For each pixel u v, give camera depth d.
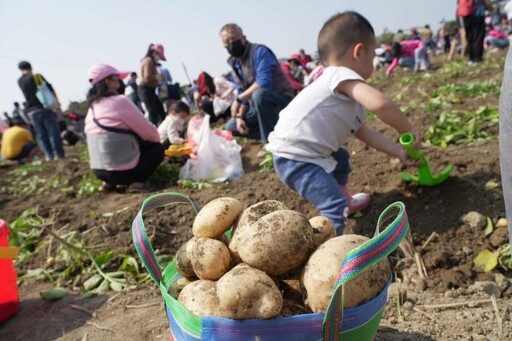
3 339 2.36
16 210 4.92
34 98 8.03
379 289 1.30
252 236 1.37
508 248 2.40
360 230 2.95
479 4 9.77
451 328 1.92
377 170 3.70
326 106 2.60
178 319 1.30
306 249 1.37
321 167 2.66
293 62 13.17
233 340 1.21
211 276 1.42
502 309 2.01
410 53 15.36
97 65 4.63
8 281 2.54
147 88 8.27
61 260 3.17
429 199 3.01
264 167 4.96
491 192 2.89
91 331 2.30
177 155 5.71
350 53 2.60
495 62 9.74
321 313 1.20
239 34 5.04
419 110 5.82
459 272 2.35
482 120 4.85
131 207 3.87
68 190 5.28
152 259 1.44
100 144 4.58
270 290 1.24
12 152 9.46
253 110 5.58
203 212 1.55
